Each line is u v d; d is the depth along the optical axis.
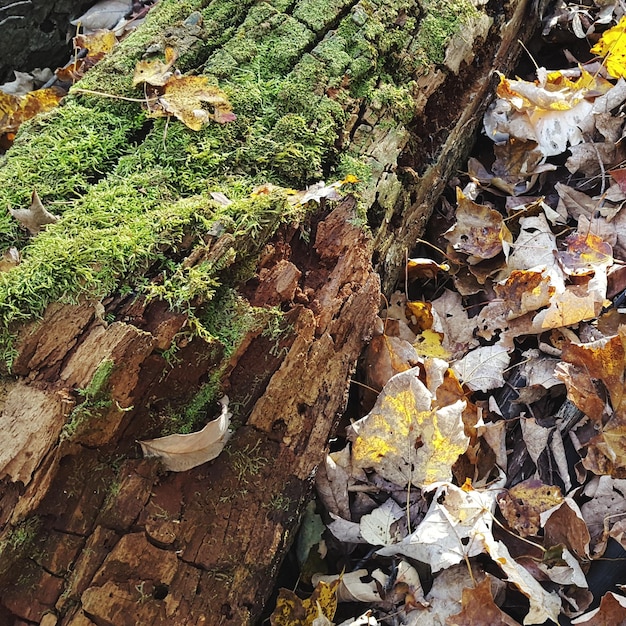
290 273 0.52
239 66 0.61
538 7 0.77
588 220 0.67
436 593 0.54
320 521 0.57
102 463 0.48
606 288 0.63
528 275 0.64
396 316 0.66
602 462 0.56
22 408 0.46
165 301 0.48
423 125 0.66
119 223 0.51
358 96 0.61
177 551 0.49
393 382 0.57
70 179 0.56
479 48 0.70
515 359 0.64
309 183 0.57
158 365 0.48
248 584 0.51
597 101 0.70
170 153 0.56
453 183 0.74
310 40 0.62
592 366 0.58
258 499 0.51
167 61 0.60
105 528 0.47
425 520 0.55
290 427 0.52
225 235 0.50
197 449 0.49
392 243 0.63
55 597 0.46
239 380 0.51
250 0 0.64
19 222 0.53
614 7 0.77
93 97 0.60
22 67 0.87
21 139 0.59
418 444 0.57
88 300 0.48
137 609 0.47
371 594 0.54
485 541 0.53
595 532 0.55
